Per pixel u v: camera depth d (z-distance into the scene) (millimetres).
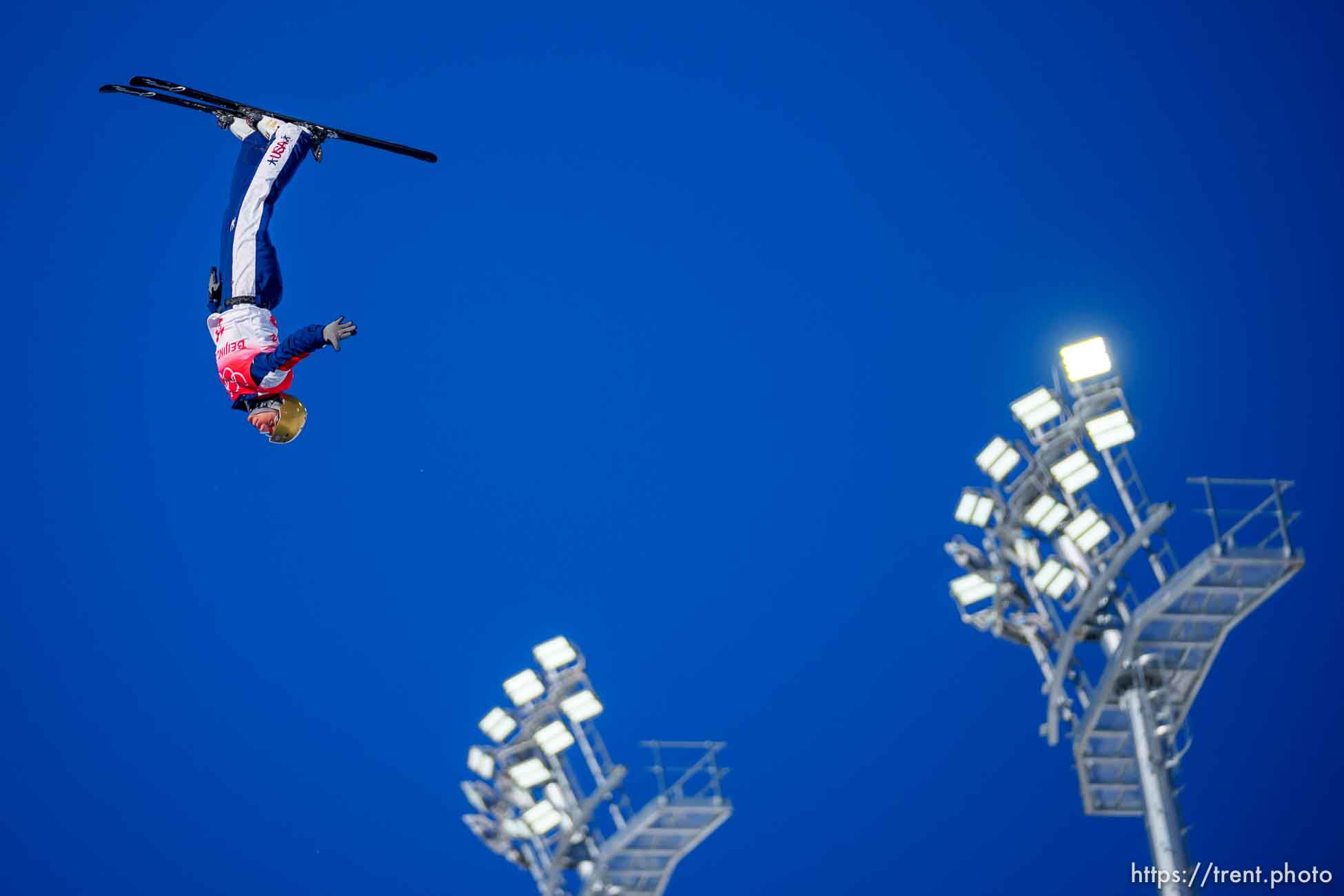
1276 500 70438
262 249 60375
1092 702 73750
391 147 63469
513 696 97938
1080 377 76000
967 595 78812
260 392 59875
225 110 62156
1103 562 75375
